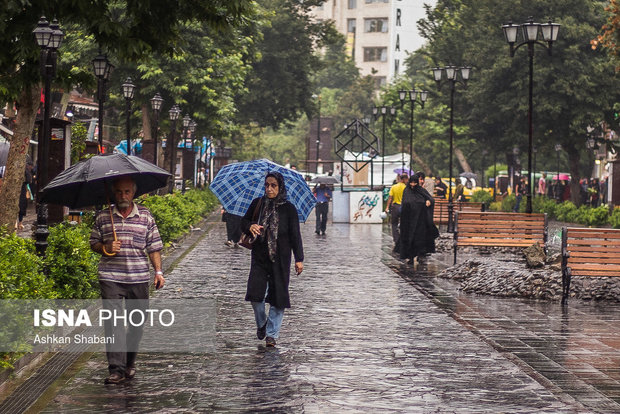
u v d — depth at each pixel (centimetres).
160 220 3325
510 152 8706
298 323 1661
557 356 1367
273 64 9306
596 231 1966
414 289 2227
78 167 1175
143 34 2150
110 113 7225
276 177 1427
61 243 1675
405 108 12119
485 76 7375
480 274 2252
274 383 1170
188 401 1071
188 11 2120
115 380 1152
